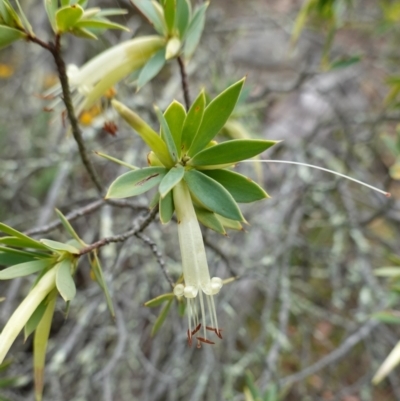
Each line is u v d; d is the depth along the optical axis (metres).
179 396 0.34
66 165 0.33
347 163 0.37
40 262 0.13
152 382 0.31
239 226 0.13
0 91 0.48
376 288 0.30
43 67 0.45
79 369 0.31
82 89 0.16
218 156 0.12
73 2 0.14
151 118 0.30
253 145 0.11
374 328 0.32
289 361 0.37
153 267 0.32
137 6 0.16
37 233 0.17
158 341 0.32
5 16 0.14
